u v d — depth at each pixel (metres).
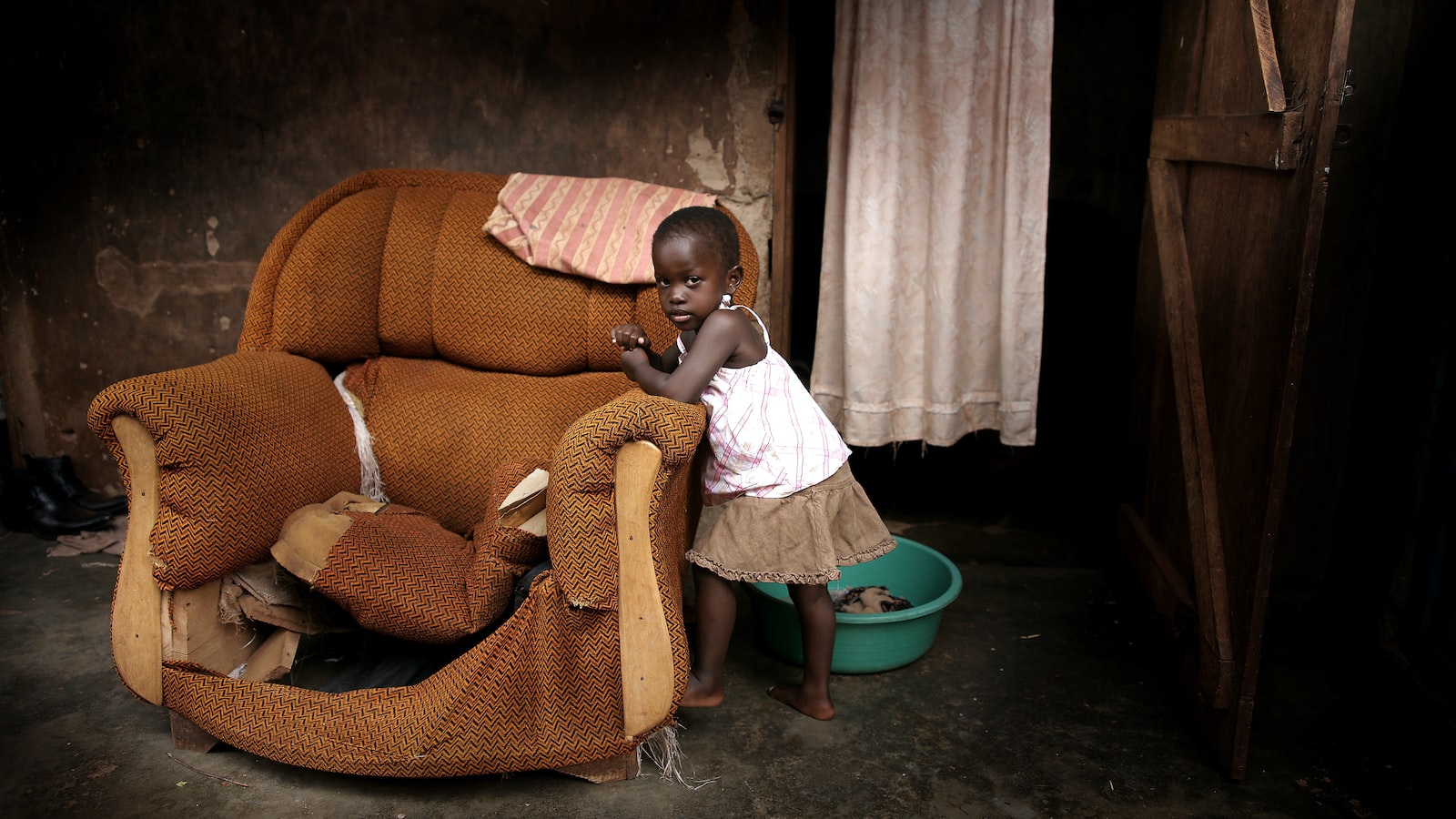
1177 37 2.70
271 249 2.57
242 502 2.06
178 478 1.96
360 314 2.60
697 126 3.12
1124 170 4.37
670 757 2.10
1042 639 2.73
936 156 2.75
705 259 1.96
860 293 2.84
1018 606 2.94
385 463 2.55
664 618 1.89
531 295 2.51
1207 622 2.19
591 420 1.81
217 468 2.00
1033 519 3.66
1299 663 2.59
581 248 2.46
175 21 3.14
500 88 3.14
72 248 3.36
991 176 2.79
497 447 2.45
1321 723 2.31
